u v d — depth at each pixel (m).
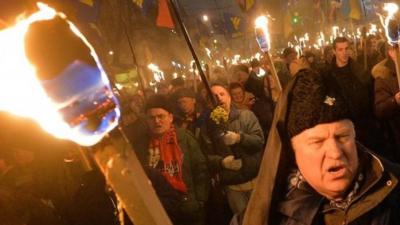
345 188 1.15
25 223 2.40
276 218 1.31
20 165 2.96
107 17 14.47
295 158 1.26
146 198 0.53
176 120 5.32
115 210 2.55
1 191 2.42
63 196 2.88
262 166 1.27
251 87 5.54
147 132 3.94
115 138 0.52
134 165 0.53
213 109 4.25
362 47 8.80
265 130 5.28
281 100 1.17
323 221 1.26
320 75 1.12
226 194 4.11
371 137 3.26
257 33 2.69
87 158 0.55
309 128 1.12
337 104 1.10
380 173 1.18
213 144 4.24
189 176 3.72
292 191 1.30
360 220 1.20
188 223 3.63
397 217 1.21
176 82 8.11
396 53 1.87
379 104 3.54
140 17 19.47
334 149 1.10
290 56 8.80
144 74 16.23
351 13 16.14
